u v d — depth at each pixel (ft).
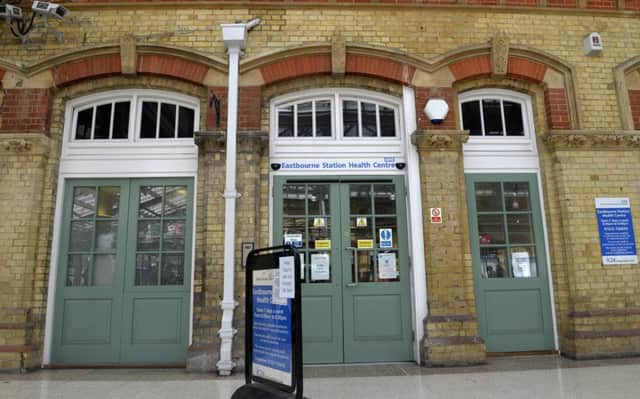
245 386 12.37
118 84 21.11
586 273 19.99
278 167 20.74
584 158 20.94
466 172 21.43
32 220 19.17
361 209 20.75
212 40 21.04
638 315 19.76
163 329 19.51
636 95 22.24
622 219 20.61
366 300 19.94
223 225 19.19
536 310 20.52
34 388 15.61
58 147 20.57
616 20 22.80
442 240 19.67
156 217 20.43
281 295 11.71
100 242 20.29
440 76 21.33
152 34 20.99
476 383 15.90
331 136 21.49
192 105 21.48
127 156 20.79
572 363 18.60
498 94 22.45
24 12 20.93
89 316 19.56
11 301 18.53
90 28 21.03
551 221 20.81
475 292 20.43
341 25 21.54
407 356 19.60
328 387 15.69
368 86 21.57
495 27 22.12
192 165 20.71
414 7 21.88
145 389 15.46
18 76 20.44
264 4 21.36
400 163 21.02
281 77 20.92
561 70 21.88
